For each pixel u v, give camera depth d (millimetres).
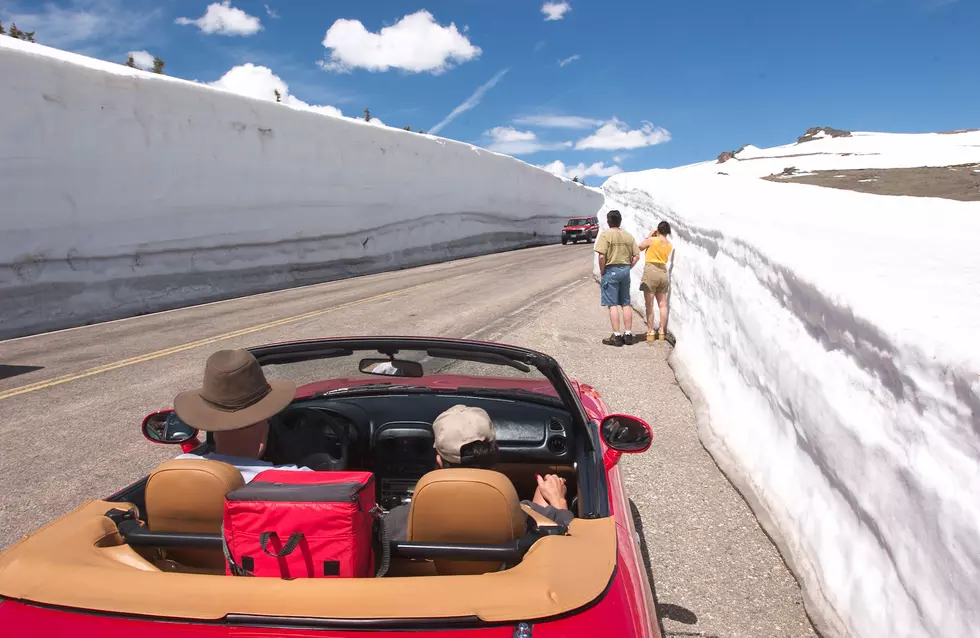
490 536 1749
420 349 2818
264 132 17266
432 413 3102
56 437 5312
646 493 4316
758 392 4762
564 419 3014
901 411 2699
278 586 1512
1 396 6566
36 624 1471
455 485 1742
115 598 1509
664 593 3186
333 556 1538
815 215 8461
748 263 5645
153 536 1785
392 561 1888
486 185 34719
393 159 24750
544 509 2211
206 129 15195
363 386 3225
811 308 3971
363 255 22719
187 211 14680
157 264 13930
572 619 1469
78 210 12078
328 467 2814
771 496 3922
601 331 10078
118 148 12867
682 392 6727
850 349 3338
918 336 2697
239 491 1607
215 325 10930
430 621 1435
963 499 2156
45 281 11484
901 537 2520
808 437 3650
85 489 4285
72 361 8258
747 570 3393
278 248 18109
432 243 28578
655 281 9148
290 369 2973
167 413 2982
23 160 11070
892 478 2654
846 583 2857
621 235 8953
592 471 2422
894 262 4512
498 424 3018
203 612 1454
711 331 6672
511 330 9922
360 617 1435
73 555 1694
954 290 3504
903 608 2434
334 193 20812
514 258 28328
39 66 11234
